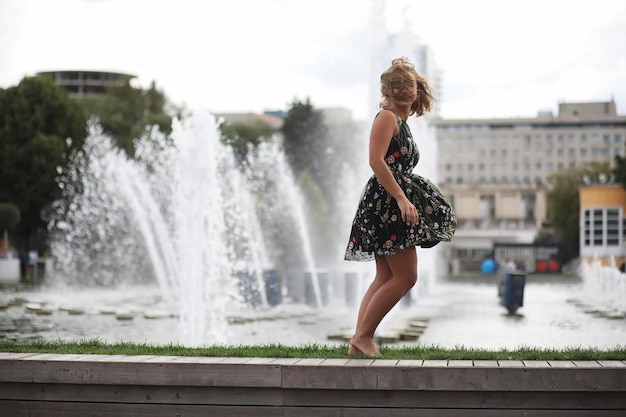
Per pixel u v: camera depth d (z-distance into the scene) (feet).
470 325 76.18
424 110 29.78
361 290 97.76
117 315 81.76
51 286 145.79
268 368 24.49
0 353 27.35
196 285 68.59
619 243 203.72
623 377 23.36
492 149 570.87
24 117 201.87
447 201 28.14
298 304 102.73
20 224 205.87
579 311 94.99
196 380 24.76
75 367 25.29
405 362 24.93
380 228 27.35
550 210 387.55
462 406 23.91
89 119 233.35
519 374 23.67
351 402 24.31
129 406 25.20
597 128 563.89
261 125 310.86
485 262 282.56
